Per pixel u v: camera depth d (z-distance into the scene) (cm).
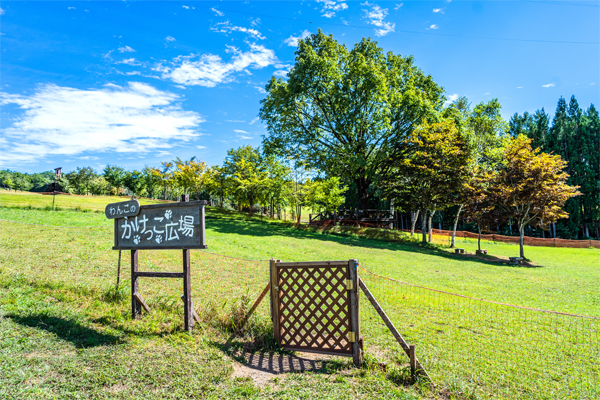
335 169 3170
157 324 590
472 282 1390
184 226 578
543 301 1116
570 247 3609
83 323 549
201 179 4538
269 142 3288
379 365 511
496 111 3297
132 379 400
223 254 1463
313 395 408
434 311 876
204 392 392
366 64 2853
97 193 6184
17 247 1134
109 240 1445
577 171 4853
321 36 3120
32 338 467
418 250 2431
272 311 575
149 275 609
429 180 2769
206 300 790
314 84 2883
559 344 679
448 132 2767
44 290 697
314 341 543
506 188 2470
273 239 2228
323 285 539
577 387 497
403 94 2916
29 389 346
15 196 3114
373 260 1733
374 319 777
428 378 475
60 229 1614
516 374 532
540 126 5503
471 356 592
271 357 529
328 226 3284
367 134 3153
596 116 5309
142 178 5606
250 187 3850
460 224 5538
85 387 372
